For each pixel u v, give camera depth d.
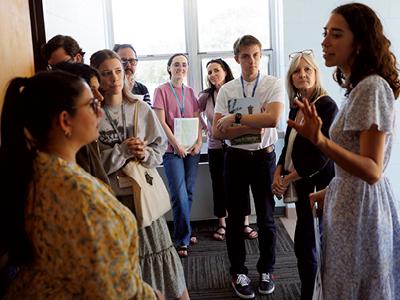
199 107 3.65
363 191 1.42
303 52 2.21
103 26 4.12
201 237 3.78
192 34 4.25
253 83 2.49
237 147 2.51
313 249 2.21
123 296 0.96
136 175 1.81
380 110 1.31
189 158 3.55
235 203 2.60
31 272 0.97
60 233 0.91
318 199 1.66
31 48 1.59
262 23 4.25
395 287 1.53
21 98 0.98
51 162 0.95
